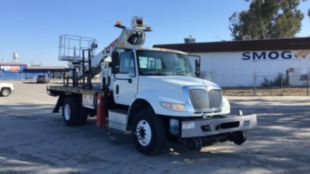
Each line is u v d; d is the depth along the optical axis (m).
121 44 10.09
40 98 25.88
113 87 9.20
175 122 7.15
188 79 7.98
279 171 6.43
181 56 9.09
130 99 8.42
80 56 13.26
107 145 8.72
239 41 37.22
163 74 8.45
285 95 26.58
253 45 36.78
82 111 11.56
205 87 7.39
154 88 7.70
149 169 6.59
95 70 11.53
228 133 7.62
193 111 7.05
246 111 16.67
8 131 10.74
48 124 12.25
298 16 57.47
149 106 7.81
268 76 37.03
